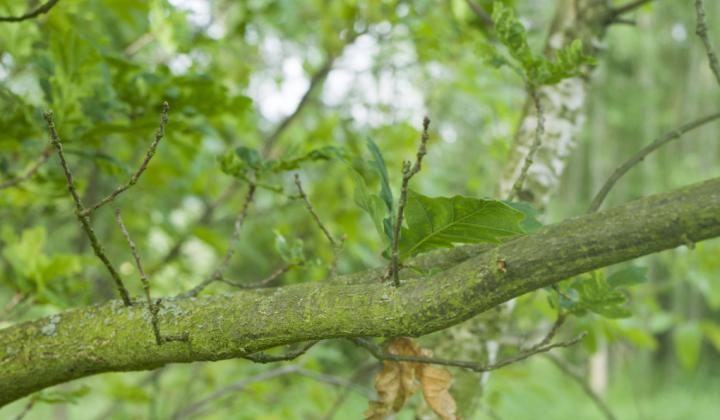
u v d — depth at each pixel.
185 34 1.57
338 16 1.94
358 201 0.80
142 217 2.08
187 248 2.38
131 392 1.75
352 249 1.92
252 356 0.83
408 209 0.76
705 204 0.67
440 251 0.84
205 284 0.94
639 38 6.43
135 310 0.82
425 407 1.13
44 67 1.08
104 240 2.19
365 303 0.75
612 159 7.27
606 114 7.07
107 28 1.78
